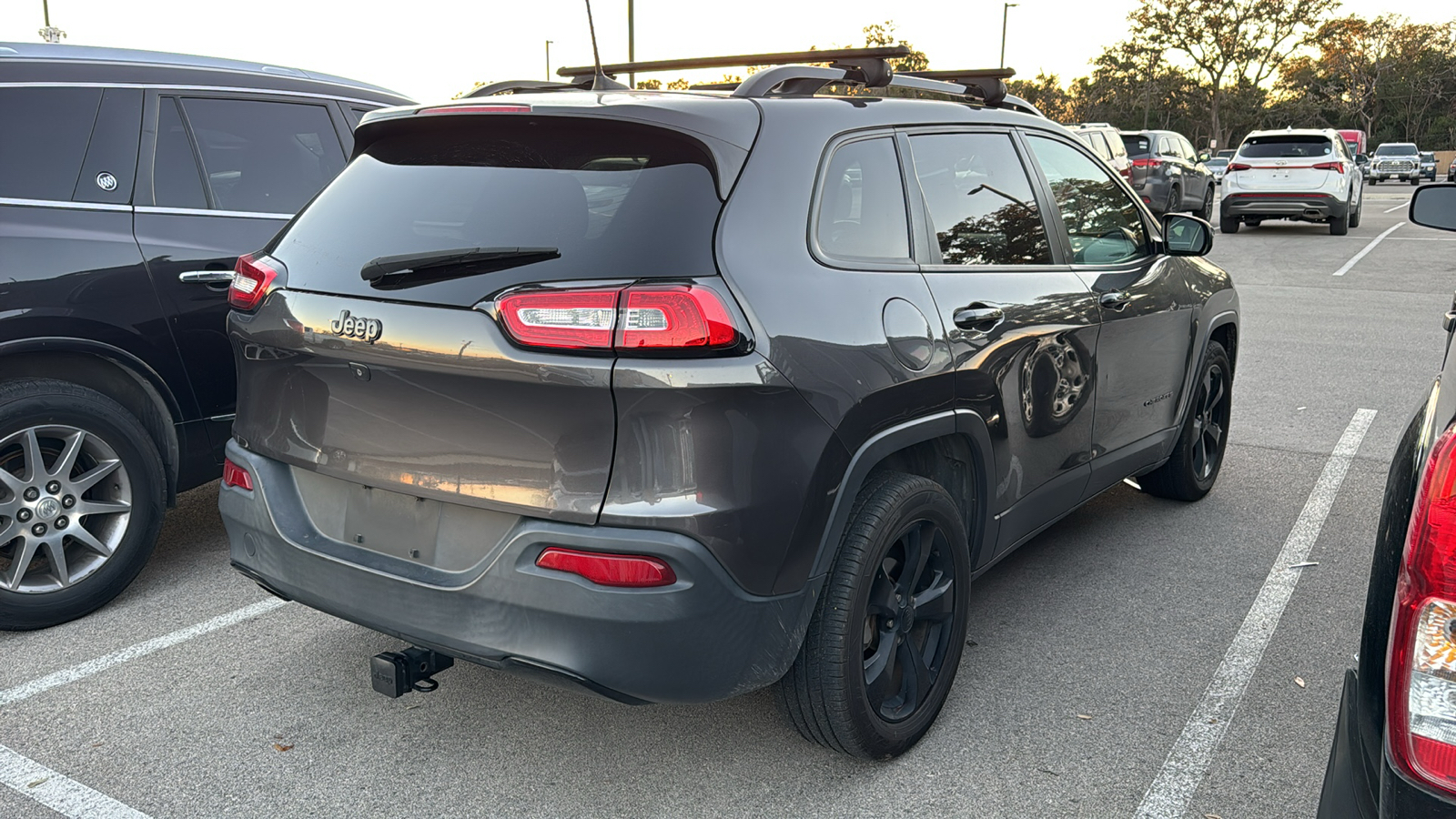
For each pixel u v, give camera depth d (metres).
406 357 2.39
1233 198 19.58
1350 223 21.45
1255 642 3.58
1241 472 5.50
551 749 2.96
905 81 3.28
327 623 3.72
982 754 2.92
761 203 2.46
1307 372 7.92
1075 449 3.67
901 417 2.68
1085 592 3.98
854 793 2.75
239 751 2.93
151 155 3.86
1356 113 80.06
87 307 3.60
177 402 3.87
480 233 2.45
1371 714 1.50
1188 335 4.46
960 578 3.01
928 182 3.05
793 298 2.42
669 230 2.31
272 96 4.26
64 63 3.72
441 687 3.29
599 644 2.26
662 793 2.75
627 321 2.19
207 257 3.92
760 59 3.29
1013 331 3.15
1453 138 78.19
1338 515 4.84
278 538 2.72
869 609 2.72
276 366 2.71
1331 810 1.55
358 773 2.84
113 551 3.73
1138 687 3.28
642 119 2.44
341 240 2.65
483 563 2.38
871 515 2.64
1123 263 4.03
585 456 2.25
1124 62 76.69
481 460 2.36
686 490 2.23
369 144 2.90
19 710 3.12
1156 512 4.89
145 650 3.50
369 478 2.54
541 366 2.22
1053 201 3.65
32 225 3.51
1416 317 10.43
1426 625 1.36
